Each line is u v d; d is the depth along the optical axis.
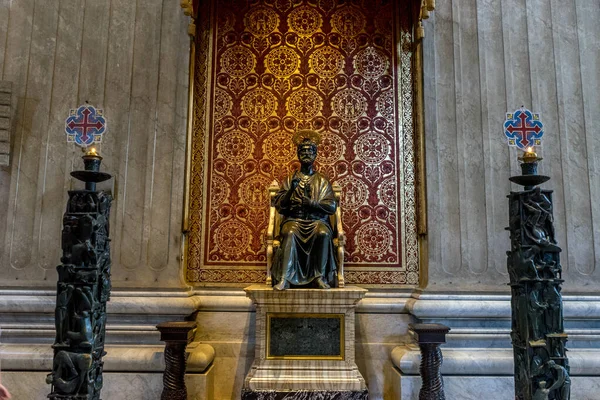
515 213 3.79
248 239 5.40
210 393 4.86
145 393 4.56
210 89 5.64
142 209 5.01
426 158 5.18
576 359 4.63
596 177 5.20
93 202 3.57
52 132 5.10
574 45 5.43
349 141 5.60
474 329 4.81
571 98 5.33
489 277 4.98
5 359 4.52
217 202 5.46
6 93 5.07
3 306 4.68
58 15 5.29
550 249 3.62
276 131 5.60
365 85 5.70
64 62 5.22
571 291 4.95
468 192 5.13
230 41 5.75
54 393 3.37
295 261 4.48
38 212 4.97
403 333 5.14
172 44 5.31
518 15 5.46
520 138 5.22
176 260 4.95
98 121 5.11
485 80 5.33
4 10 5.29
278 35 5.77
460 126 5.23
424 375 4.11
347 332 4.41
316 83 5.70
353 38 5.78
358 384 4.25
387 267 5.37
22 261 4.89
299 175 4.74
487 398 4.59
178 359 4.15
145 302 4.73
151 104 5.18
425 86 5.30
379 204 5.49
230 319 5.16
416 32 5.46
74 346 3.42
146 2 5.36
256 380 4.25
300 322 4.45
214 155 5.54
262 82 5.69
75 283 3.46
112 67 5.23
